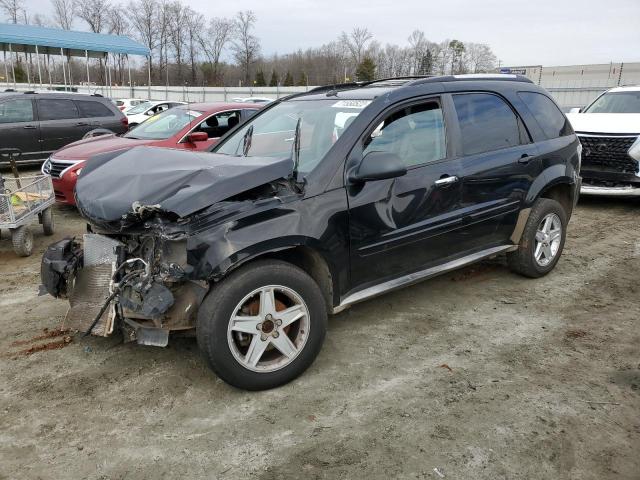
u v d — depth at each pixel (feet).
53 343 12.84
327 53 241.14
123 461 8.85
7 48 104.27
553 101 17.33
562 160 16.43
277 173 10.61
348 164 11.62
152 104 71.41
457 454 8.96
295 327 11.15
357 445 9.20
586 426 9.68
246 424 9.78
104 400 10.53
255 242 10.05
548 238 16.74
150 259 10.16
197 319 10.08
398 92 12.93
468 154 13.99
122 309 10.44
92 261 11.43
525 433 9.48
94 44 99.09
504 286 16.60
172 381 11.20
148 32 219.00
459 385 11.05
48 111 39.01
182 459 8.89
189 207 9.66
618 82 118.21
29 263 19.31
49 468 8.69
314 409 10.23
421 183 12.75
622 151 26.25
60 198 26.17
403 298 15.64
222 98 161.58
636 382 11.15
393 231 12.34
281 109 15.08
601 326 13.87
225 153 14.44
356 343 12.87
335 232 11.28
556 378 11.31
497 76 15.92
